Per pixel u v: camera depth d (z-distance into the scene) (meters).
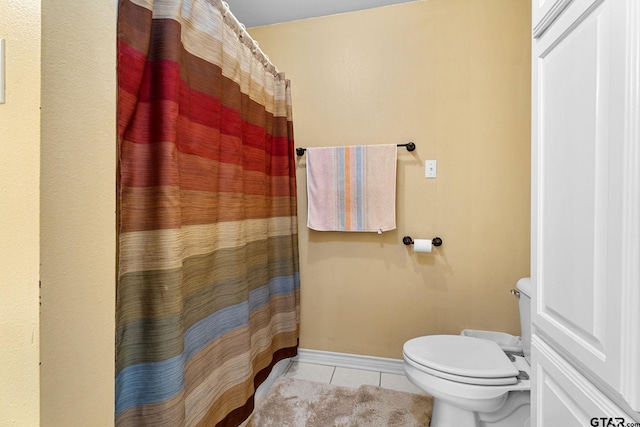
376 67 1.93
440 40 1.83
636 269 0.48
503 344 1.70
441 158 1.84
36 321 0.49
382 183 1.85
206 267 1.14
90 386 0.56
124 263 0.84
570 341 0.64
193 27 1.05
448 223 1.83
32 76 0.48
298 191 2.08
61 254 0.51
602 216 0.55
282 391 1.69
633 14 0.48
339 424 1.42
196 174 1.08
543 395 0.78
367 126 1.95
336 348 2.02
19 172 0.49
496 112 1.75
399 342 1.92
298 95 2.06
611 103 0.52
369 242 1.96
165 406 0.86
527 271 1.73
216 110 1.17
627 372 0.49
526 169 1.72
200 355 1.11
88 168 0.56
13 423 0.50
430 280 1.86
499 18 1.74
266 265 1.66
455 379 1.17
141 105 0.87
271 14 1.99
